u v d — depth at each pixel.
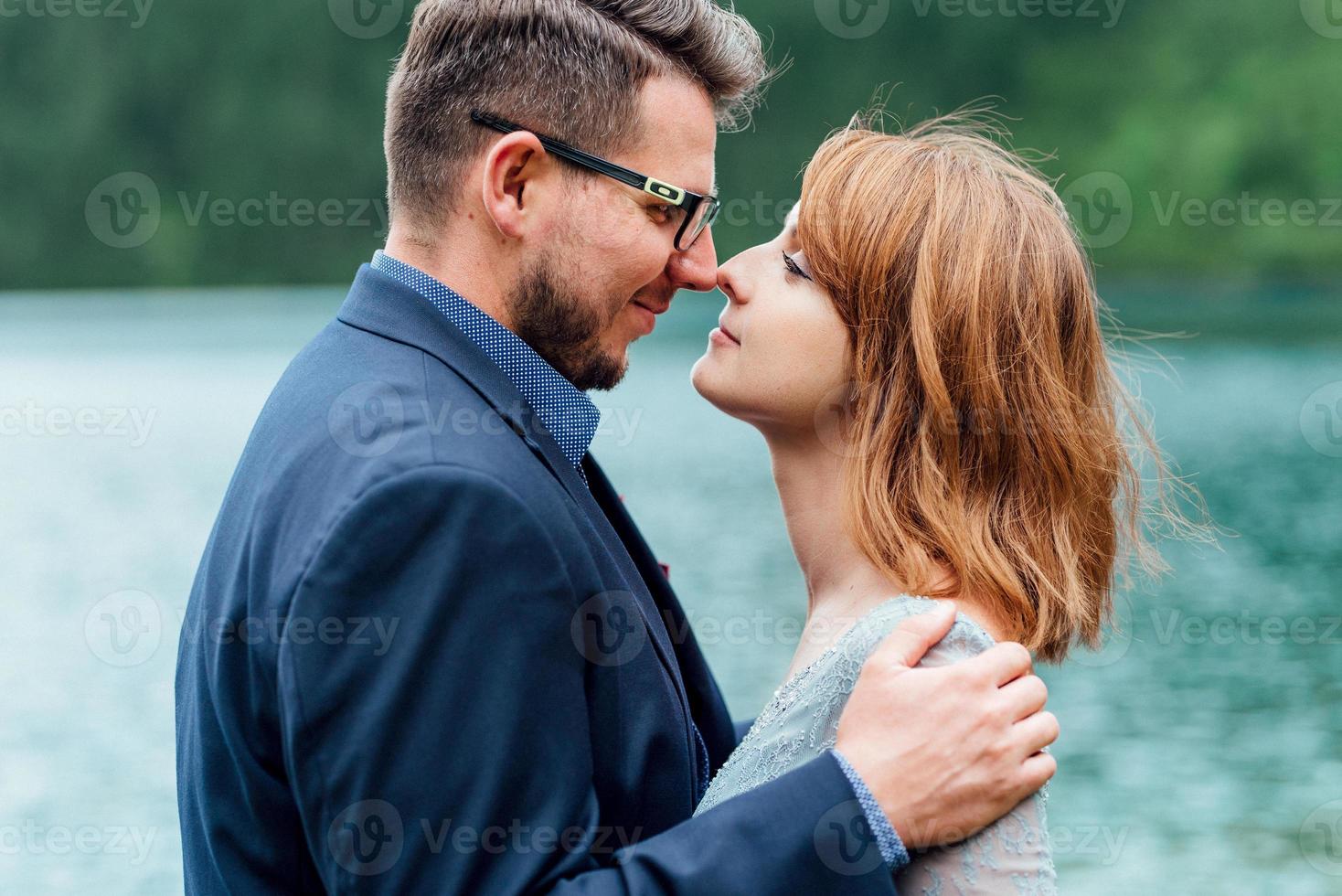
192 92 54.94
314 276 54.94
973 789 2.25
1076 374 2.82
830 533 2.90
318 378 2.46
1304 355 31.20
